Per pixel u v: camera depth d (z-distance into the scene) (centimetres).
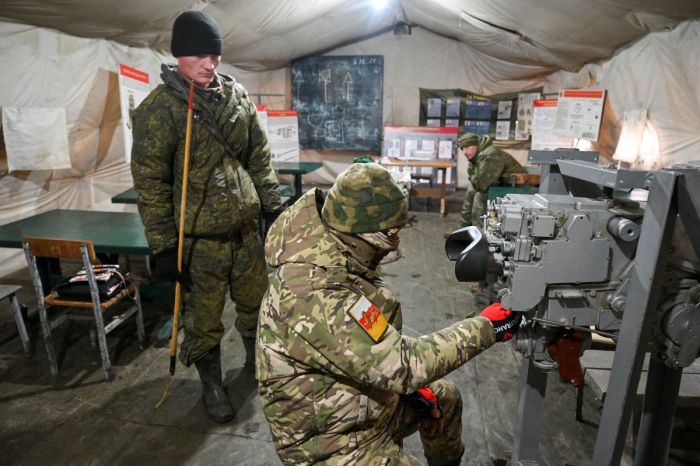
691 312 103
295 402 104
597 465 108
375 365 95
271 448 184
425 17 640
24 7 300
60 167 364
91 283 219
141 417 202
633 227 98
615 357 102
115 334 273
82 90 382
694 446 183
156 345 260
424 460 179
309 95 765
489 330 110
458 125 764
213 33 169
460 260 107
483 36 599
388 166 629
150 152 174
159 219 181
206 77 174
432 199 719
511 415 206
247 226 207
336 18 584
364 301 98
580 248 102
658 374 130
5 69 318
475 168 413
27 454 180
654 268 91
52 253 219
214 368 204
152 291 302
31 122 339
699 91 314
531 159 145
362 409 106
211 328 198
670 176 86
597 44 436
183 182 175
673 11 309
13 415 202
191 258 192
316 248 102
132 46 435
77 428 195
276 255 106
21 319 243
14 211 347
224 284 201
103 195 438
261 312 109
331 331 95
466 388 226
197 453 182
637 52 393
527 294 104
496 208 113
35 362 243
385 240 100
